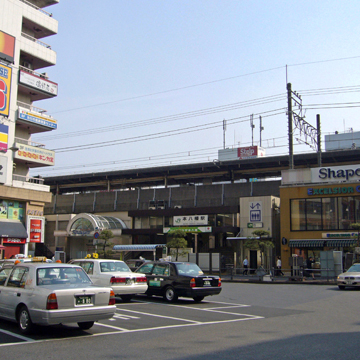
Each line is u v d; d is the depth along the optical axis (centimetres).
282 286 2636
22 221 3972
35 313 936
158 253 4122
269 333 1009
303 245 3597
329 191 3638
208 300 1795
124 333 1003
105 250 4456
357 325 1137
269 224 4062
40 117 4072
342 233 3509
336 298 1861
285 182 3825
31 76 4006
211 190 5112
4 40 3762
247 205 4200
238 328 1078
